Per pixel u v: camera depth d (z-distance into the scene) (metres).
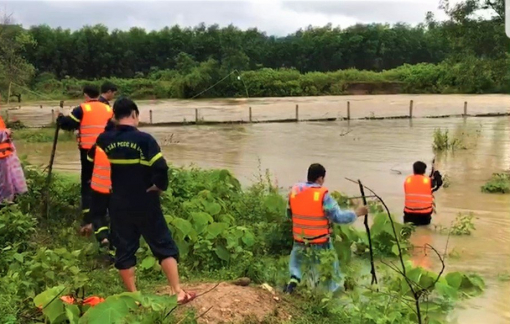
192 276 6.67
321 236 6.54
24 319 4.85
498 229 9.80
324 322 5.50
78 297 5.32
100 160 7.08
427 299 6.28
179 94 67.25
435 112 40.75
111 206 5.25
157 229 5.22
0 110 45.03
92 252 6.87
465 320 5.96
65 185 9.43
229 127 32.16
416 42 103.31
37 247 6.98
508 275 7.35
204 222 7.50
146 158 5.12
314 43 100.19
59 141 25.31
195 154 20.81
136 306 4.63
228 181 10.73
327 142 24.25
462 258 8.13
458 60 23.20
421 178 10.03
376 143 23.70
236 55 72.44
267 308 5.54
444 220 10.49
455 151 21.12
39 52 86.19
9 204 7.62
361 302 5.67
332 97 65.94
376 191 13.52
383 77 75.12
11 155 7.80
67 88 70.69
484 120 34.69
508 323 5.89
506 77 21.95
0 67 37.97
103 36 90.75
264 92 69.69
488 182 14.55
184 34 93.50
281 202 8.62
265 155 20.30
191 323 4.80
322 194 6.49
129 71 92.38
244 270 6.73
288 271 6.88
